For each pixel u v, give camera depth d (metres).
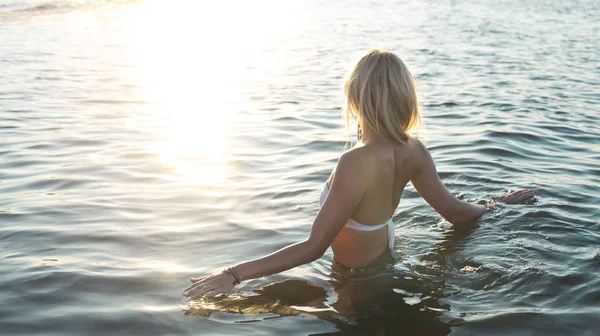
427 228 3.56
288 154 5.40
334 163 5.05
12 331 2.52
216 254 3.31
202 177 4.72
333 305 2.74
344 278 3.00
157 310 2.70
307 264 3.16
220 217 3.86
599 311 2.58
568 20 18.64
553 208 3.75
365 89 2.84
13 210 3.98
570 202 3.88
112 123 6.64
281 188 4.41
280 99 8.09
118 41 13.88
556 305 2.65
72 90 8.57
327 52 12.41
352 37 14.67
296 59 11.62
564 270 2.93
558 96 8.06
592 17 19.48
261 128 6.44
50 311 2.69
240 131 6.30
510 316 2.57
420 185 3.39
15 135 6.06
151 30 15.91
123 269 3.11
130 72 10.19
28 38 13.70
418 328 2.52
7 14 17.62
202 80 9.55
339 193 2.87
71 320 2.62
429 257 3.17
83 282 2.96
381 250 3.13
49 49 12.38
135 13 19.47
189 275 3.05
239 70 10.52
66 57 11.52
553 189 4.14
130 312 2.68
